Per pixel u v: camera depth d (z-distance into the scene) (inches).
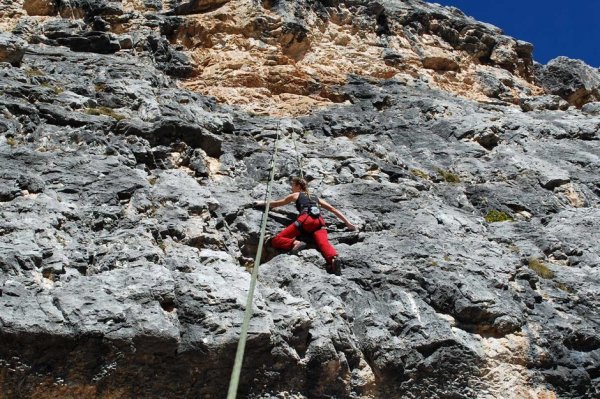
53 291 271.3
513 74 803.4
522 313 339.0
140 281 284.4
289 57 659.4
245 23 650.2
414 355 307.9
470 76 749.9
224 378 274.7
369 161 469.7
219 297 286.4
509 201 468.8
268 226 369.4
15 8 611.2
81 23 605.3
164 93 499.5
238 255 352.5
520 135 573.0
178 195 366.0
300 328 291.4
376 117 591.2
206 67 623.2
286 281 329.7
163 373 267.3
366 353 307.0
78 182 350.0
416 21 768.9
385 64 699.4
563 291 368.5
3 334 246.7
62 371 255.1
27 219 308.7
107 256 304.3
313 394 290.7
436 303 333.4
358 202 415.5
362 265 352.5
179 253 320.2
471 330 327.3
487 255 373.7
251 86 603.5
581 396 324.8
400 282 340.8
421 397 305.7
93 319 260.1
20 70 466.0
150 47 600.4
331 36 701.9
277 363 282.4
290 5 684.7
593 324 353.4
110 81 485.1
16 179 335.3
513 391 315.0
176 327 271.0
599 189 508.7
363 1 745.6
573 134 597.9
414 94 647.1
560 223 444.8
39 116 408.2
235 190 400.5
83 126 413.1
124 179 362.6
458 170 514.9
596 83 836.0
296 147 481.1
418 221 403.2
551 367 328.2
